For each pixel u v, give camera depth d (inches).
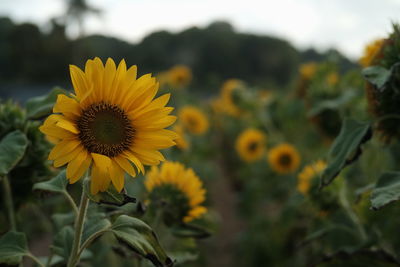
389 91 34.9
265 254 88.4
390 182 29.6
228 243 111.8
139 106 25.0
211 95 597.0
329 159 34.0
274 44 1078.4
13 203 34.3
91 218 26.9
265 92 197.2
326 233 46.7
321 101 68.7
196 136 144.8
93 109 24.2
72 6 775.1
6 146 28.0
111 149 24.0
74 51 816.9
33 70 811.4
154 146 24.9
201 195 37.5
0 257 26.1
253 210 118.6
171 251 45.4
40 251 79.8
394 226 49.1
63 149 23.0
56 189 27.0
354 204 40.2
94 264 43.6
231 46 1048.2
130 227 23.9
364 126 33.7
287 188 105.3
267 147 124.1
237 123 215.8
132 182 45.5
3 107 34.6
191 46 1011.3
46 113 33.0
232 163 202.2
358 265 33.9
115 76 24.8
